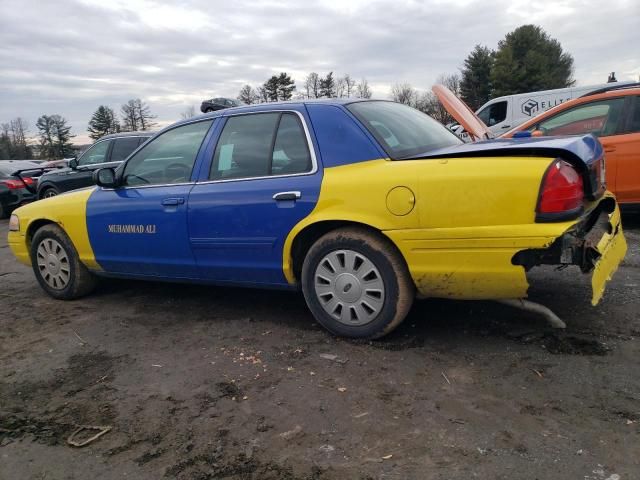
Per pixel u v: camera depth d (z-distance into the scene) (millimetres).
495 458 2287
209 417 2775
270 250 3701
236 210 3768
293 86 58000
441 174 3062
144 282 5520
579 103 6676
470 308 4008
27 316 4645
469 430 2500
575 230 2955
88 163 10766
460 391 2855
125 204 4367
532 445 2359
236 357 3480
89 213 4617
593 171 3166
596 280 2957
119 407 2947
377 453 2381
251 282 3932
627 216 7406
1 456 2564
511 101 14508
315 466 2322
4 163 13898
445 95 5238
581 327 3531
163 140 4336
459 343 3445
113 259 4570
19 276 6230
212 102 7953
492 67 52031
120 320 4367
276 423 2672
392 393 2883
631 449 2287
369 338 3512
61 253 4953
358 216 3303
